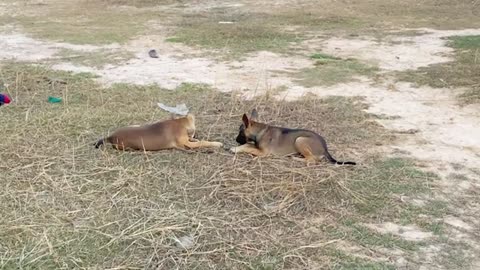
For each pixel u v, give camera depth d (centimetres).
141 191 457
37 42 1005
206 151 528
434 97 721
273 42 1007
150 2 1466
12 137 548
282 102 677
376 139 580
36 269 370
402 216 438
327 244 400
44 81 751
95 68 833
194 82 765
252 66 855
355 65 864
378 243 405
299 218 430
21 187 461
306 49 965
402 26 1167
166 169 492
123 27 1147
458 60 893
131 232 405
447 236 416
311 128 599
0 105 644
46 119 597
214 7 1403
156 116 619
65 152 521
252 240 401
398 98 715
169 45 984
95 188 462
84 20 1232
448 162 533
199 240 399
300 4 1434
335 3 1445
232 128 596
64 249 388
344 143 566
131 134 522
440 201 462
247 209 438
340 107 669
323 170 492
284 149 517
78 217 423
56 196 449
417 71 834
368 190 471
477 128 619
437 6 1390
